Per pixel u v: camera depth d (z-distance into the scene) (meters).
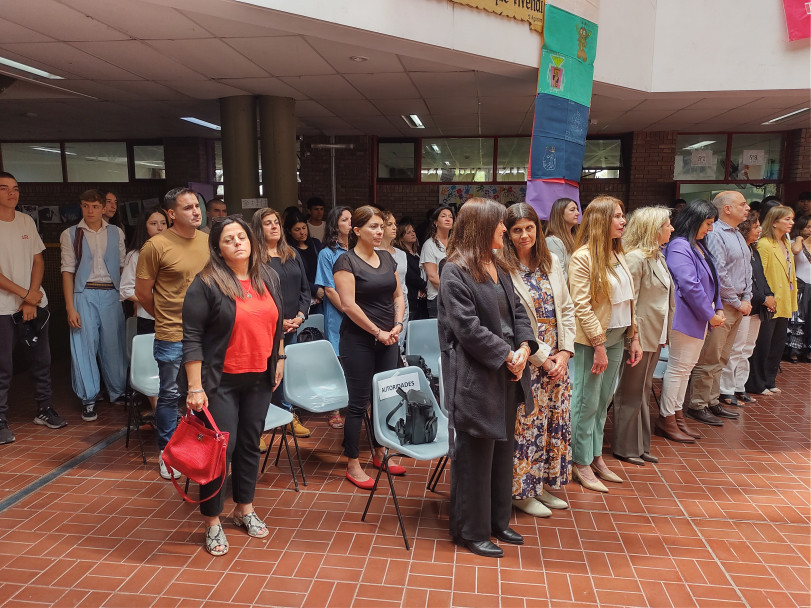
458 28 4.51
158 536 3.00
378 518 3.21
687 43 5.93
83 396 4.74
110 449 4.18
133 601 2.47
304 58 5.03
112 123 8.64
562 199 4.07
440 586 2.61
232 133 6.61
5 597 2.49
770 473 3.87
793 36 5.71
